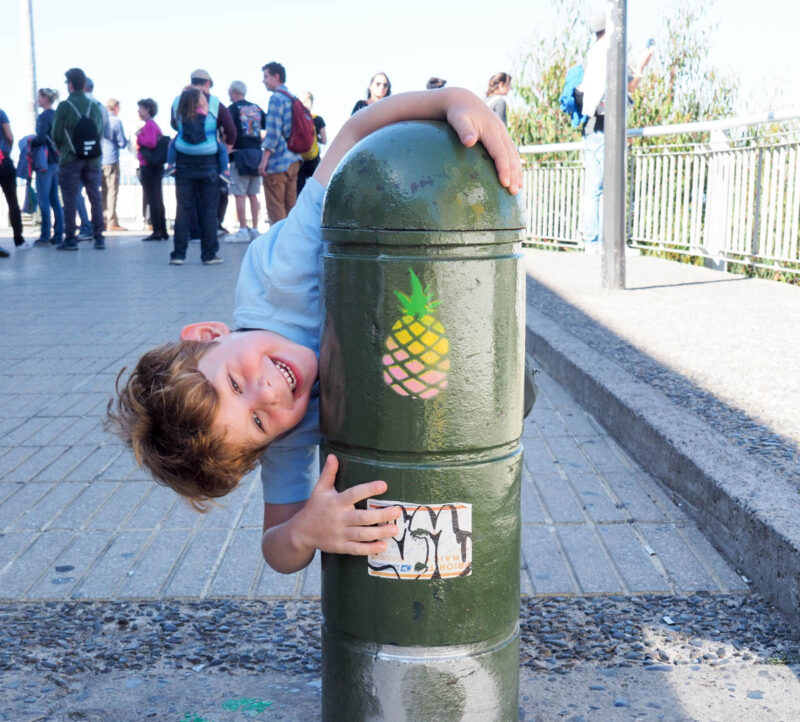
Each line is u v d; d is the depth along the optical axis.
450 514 1.95
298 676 2.64
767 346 5.75
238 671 2.67
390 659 2.00
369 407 1.93
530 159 12.98
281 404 2.04
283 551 2.07
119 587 3.18
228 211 20.06
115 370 6.22
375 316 1.90
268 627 2.91
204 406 1.99
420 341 1.88
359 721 2.06
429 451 1.92
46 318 8.20
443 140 1.91
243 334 2.12
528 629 2.86
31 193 19.17
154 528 3.68
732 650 2.72
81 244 15.67
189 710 2.48
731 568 3.25
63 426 5.03
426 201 1.86
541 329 6.39
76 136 14.01
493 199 1.91
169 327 7.66
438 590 1.97
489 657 2.04
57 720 2.44
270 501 2.31
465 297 1.89
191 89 11.61
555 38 13.30
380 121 2.11
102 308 8.69
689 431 3.99
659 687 2.54
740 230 8.84
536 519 3.69
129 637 2.85
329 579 2.08
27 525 3.72
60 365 6.39
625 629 2.85
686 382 4.93
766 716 2.40
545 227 12.59
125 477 4.25
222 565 3.34
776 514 3.08
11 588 3.18
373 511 1.95
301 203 2.21
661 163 10.31
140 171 16.08
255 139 15.22
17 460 4.51
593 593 3.09
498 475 2.00
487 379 1.94
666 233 10.31
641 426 4.25
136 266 12.04
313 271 2.19
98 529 3.68
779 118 8.03
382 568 1.97
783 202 8.16
